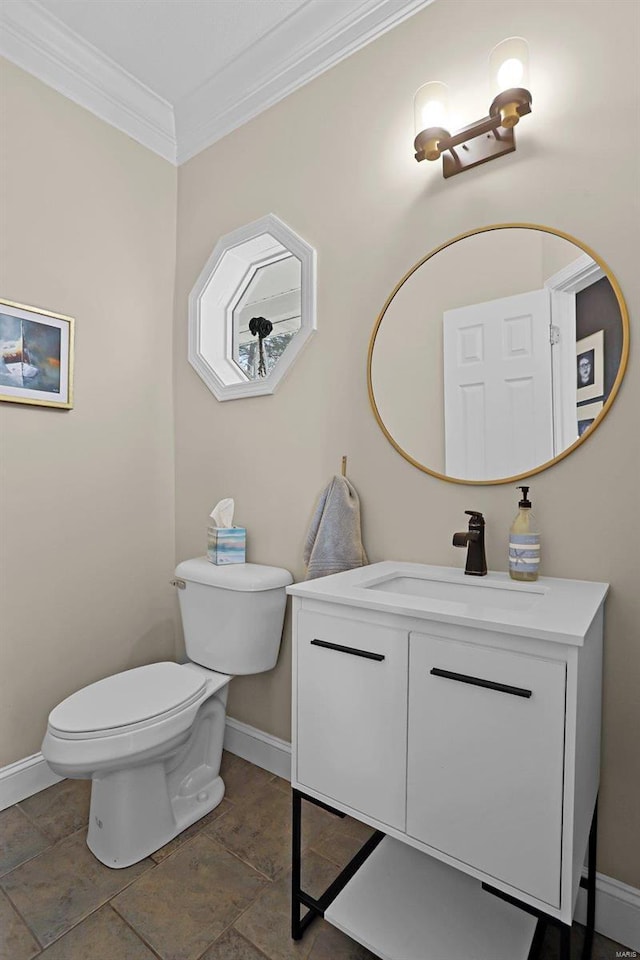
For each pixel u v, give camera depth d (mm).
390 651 1059
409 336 1580
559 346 1323
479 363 1446
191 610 1885
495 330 1421
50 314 1860
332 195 1787
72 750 1326
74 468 1955
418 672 1020
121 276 2125
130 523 2150
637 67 1230
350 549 1633
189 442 2264
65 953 1172
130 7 1737
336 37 1760
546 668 873
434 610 992
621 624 1236
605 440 1257
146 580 2207
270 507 1952
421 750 1018
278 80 1929
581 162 1297
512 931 1114
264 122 2006
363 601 1086
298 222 1884
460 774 969
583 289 1287
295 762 1225
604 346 1256
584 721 945
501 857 923
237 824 1628
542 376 1347
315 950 1189
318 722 1179
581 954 1196
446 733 985
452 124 1519
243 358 2383
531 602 1221
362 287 1701
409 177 1602
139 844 1463
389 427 1617
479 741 946
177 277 2336
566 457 1312
